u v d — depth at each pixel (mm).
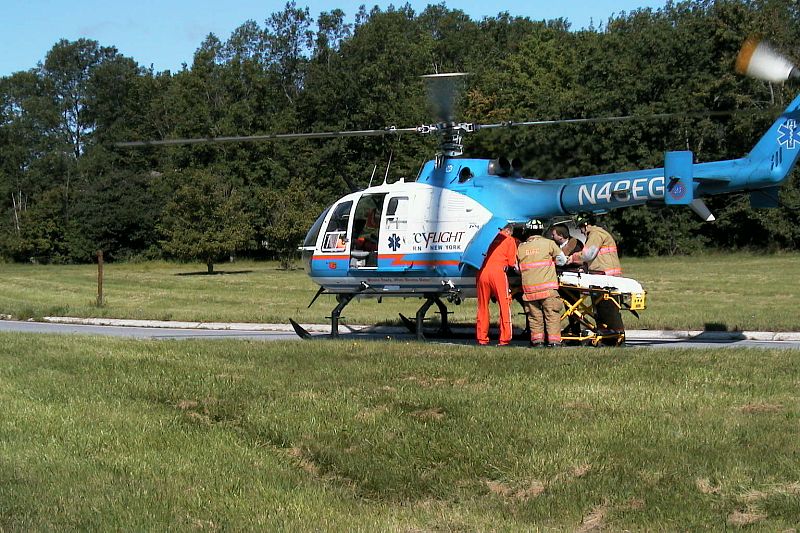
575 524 5703
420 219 14375
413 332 16734
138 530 5641
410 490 6395
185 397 9188
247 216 47719
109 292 31359
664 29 50125
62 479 6637
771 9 47750
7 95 84562
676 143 48938
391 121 57469
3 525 5734
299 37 74375
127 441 7629
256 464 7012
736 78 47156
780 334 15836
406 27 79688
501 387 9078
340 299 15688
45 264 66562
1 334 14969
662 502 5891
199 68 67250
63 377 10430
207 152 65000
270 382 9758
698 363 10180
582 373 9688
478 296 13688
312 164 59844
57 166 76062
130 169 74562
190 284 35156
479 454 6914
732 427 7371
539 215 13633
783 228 47844
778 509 5730
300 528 5656
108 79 80750
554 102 51938
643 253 51219
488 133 22188
